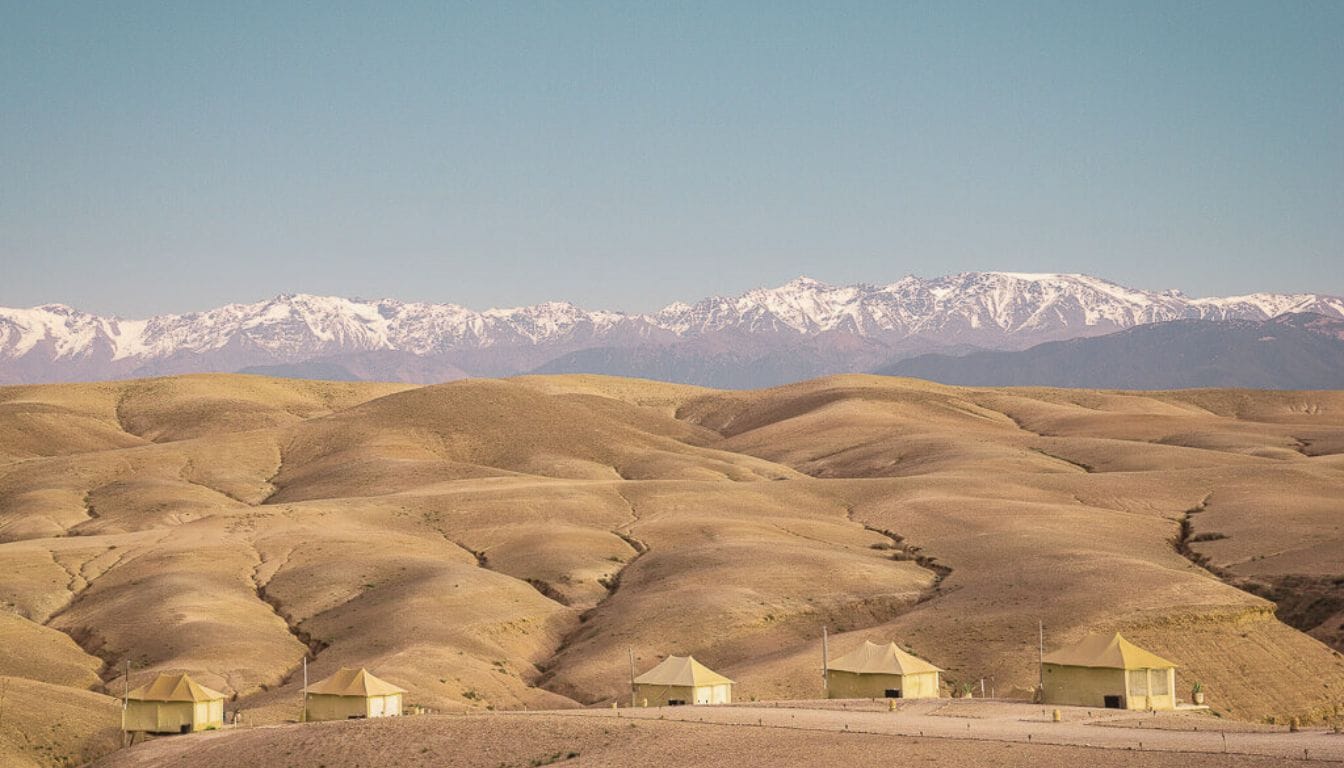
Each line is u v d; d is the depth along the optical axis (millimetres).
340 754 124188
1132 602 187375
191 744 137250
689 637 189125
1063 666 145500
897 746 109438
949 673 172500
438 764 119562
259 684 174750
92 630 195250
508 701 169500
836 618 199375
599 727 122500
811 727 120000
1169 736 112562
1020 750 106375
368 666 173125
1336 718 164875
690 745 114125
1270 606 191000
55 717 151375
